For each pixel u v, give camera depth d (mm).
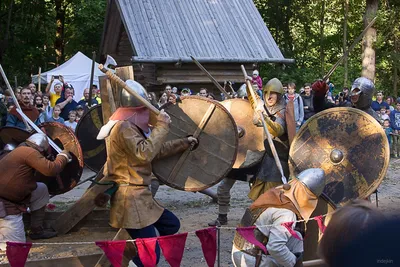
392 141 14375
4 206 5277
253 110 6051
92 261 4129
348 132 5203
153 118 4527
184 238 3768
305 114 10914
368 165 5094
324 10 27797
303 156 5277
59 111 10336
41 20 25297
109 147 4238
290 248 3877
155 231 4254
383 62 25953
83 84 17391
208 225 6801
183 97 5184
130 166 4184
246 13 18531
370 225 1236
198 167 5098
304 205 3818
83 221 6449
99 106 6754
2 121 8906
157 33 16766
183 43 16750
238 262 3906
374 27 21281
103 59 20953
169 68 16594
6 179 5301
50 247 5906
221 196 6719
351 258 1241
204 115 5141
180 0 18109
